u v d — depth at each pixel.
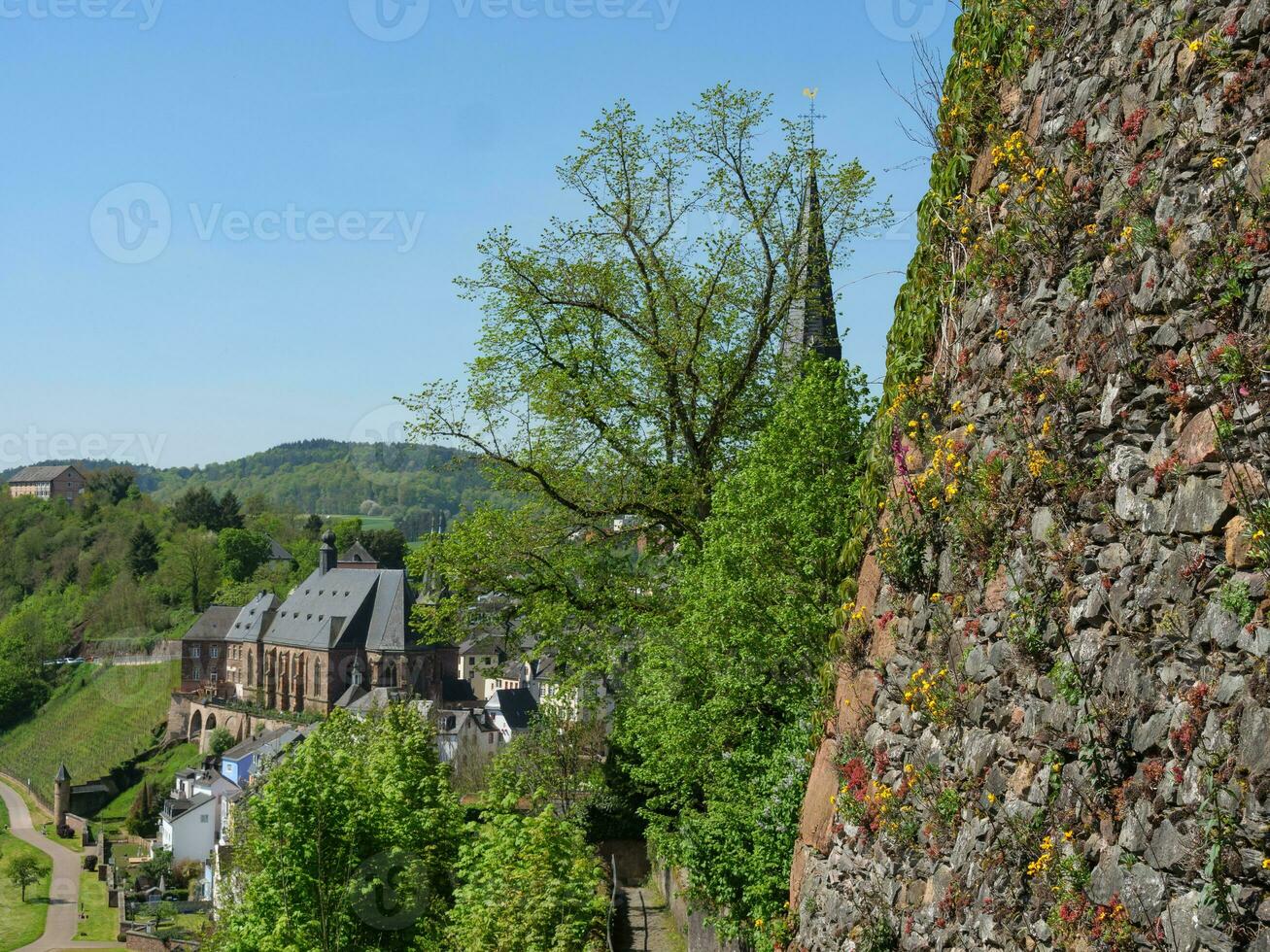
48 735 131.50
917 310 9.83
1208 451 5.83
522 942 17.14
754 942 18.56
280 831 21.67
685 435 28.45
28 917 93.19
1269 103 5.84
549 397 27.39
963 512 8.16
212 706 138.00
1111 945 5.96
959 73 9.70
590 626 28.22
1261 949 5.03
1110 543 6.61
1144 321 6.51
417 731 27.47
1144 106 6.87
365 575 141.00
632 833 36.94
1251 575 5.46
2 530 152.75
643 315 28.48
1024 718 7.21
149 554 150.38
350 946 21.66
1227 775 5.34
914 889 8.33
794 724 18.86
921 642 8.83
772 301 28.50
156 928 87.12
